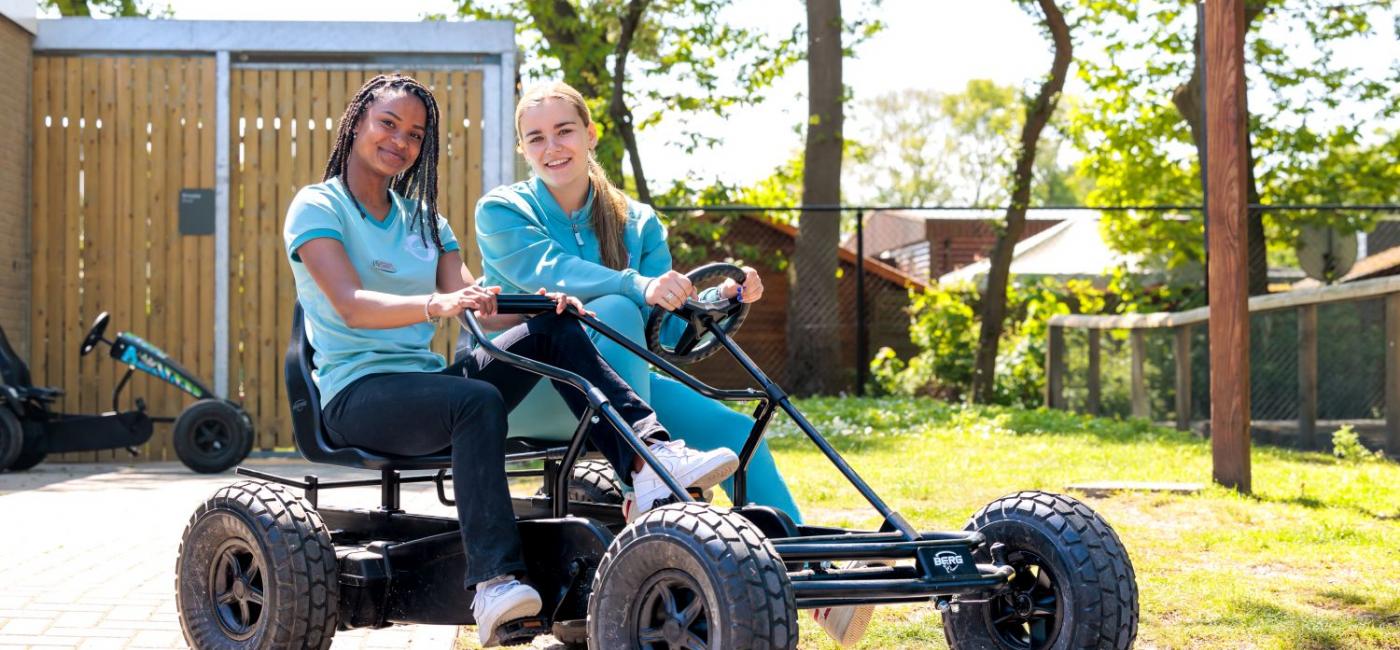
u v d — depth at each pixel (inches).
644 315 144.7
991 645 121.0
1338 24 694.5
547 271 140.2
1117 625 112.0
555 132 144.6
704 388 121.8
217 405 336.5
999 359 673.6
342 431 130.0
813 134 626.5
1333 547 205.3
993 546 119.0
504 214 144.2
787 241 716.0
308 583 123.0
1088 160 845.8
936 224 1100.5
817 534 120.3
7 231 364.5
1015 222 614.2
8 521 244.2
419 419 122.4
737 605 95.3
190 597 133.2
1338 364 359.6
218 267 378.0
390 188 143.6
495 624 113.2
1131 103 787.4
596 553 112.6
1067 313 682.2
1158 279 721.6
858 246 548.7
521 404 135.9
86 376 377.4
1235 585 174.7
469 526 116.9
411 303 122.8
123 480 317.4
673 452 117.3
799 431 410.0
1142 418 460.1
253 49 376.2
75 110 379.2
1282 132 721.0
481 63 379.6
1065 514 116.3
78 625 157.2
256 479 143.4
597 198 148.9
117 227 378.9
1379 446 349.4
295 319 140.3
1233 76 272.1
